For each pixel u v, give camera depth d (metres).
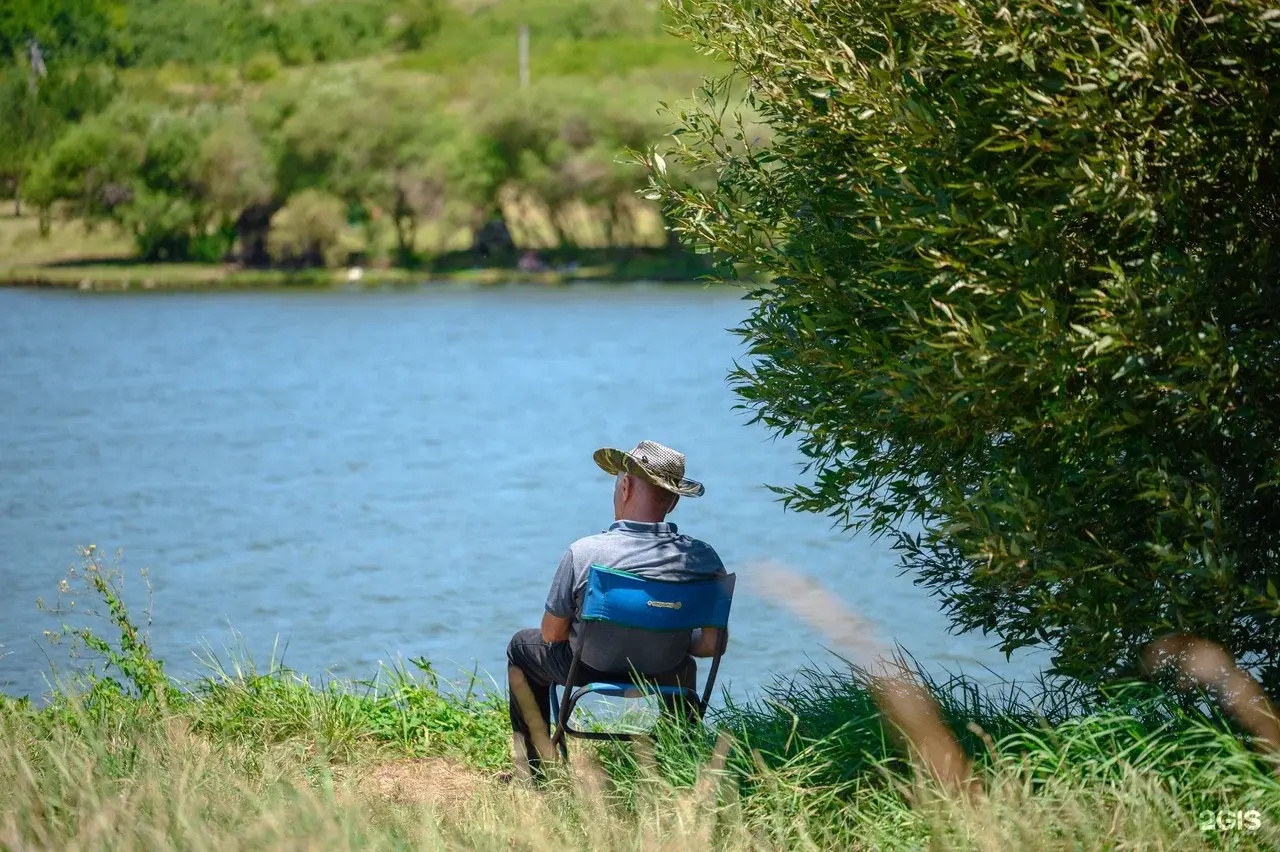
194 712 15.82
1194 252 11.42
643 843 10.35
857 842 11.21
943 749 12.20
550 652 13.70
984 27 11.04
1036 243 11.15
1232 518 11.71
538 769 13.34
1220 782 10.82
